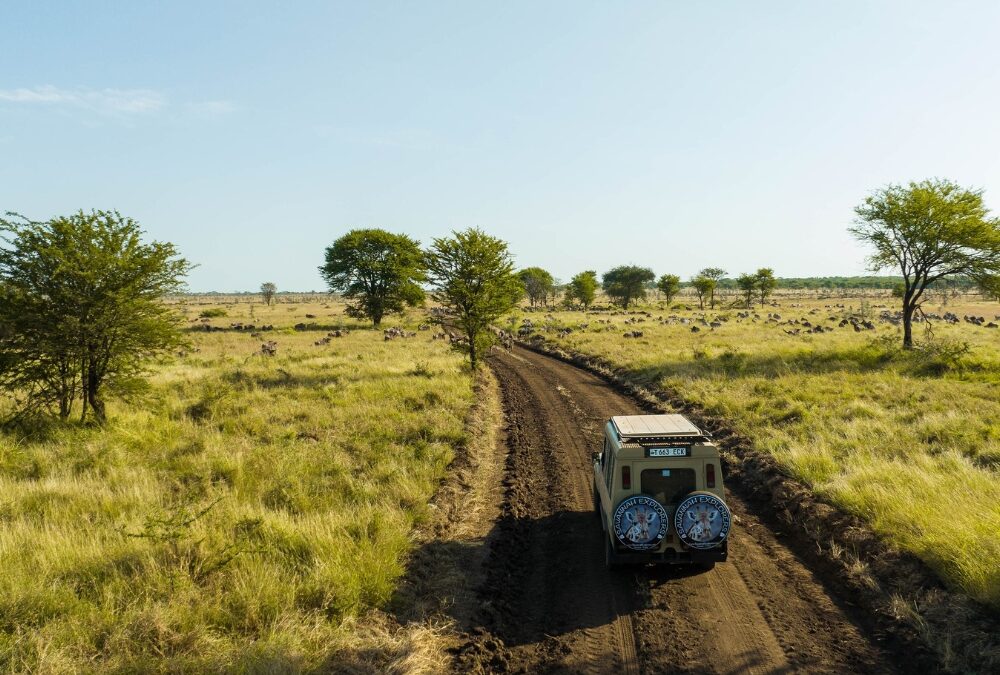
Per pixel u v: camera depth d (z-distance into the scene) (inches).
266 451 523.8
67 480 442.9
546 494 463.8
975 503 348.2
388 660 238.7
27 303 609.0
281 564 303.3
